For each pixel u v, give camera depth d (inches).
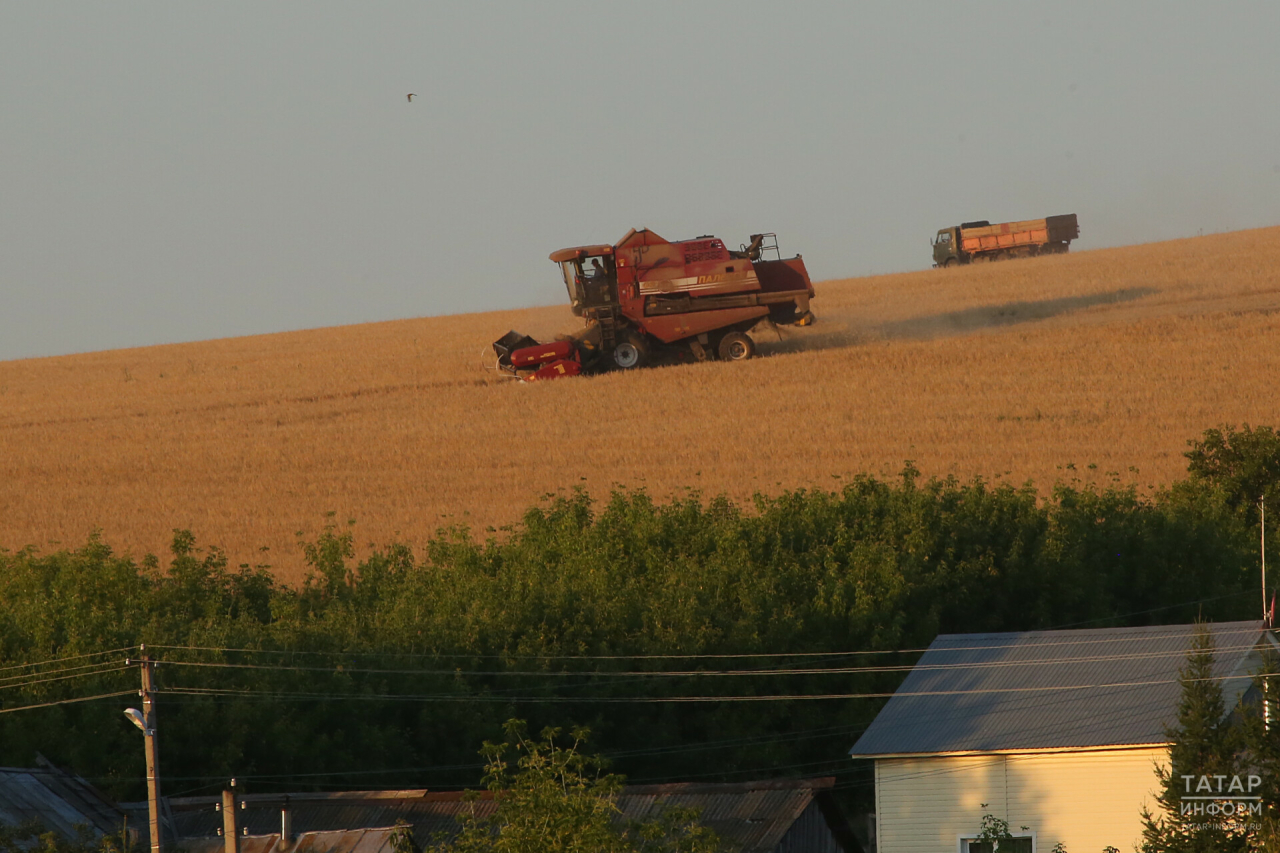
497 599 5516.7
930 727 3843.5
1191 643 3986.2
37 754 4114.2
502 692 5137.8
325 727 4845.0
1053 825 3646.7
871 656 5374.0
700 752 5211.6
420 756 4968.0
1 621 5177.2
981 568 5944.9
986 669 4151.1
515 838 2664.9
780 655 5324.8
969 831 3705.7
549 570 5974.4
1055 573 5984.3
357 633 5383.9
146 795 4653.1
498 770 2856.8
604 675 5231.3
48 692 4785.9
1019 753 3678.6
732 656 5285.4
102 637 5059.1
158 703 4697.3
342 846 3304.6
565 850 2637.8
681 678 5270.7
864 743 3816.4
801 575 5698.8
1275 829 2962.6
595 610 5482.3
